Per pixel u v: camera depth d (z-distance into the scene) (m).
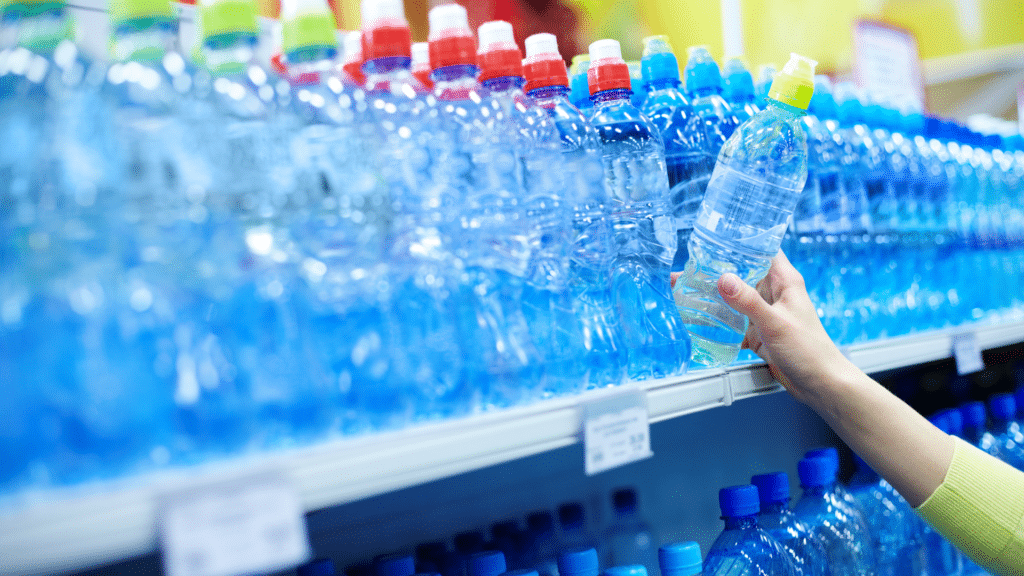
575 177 1.06
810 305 1.08
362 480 0.60
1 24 0.69
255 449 0.62
